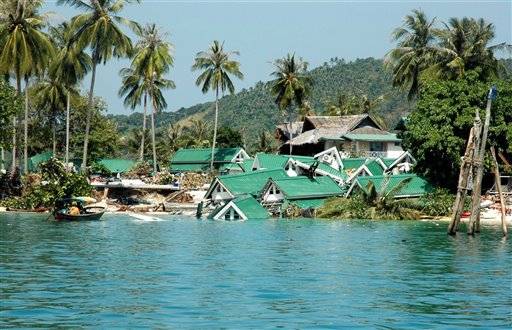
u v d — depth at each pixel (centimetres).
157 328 3234
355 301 3909
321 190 11838
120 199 12912
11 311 3547
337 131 17838
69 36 13000
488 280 4697
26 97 13400
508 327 3319
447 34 13788
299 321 3394
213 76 17162
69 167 14975
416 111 11981
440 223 10200
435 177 11831
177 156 19675
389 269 5203
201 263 5434
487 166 11400
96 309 3622
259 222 10200
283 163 14425
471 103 11544
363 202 11219
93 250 6266
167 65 16838
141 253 6069
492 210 11306
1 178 12756
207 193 12012
